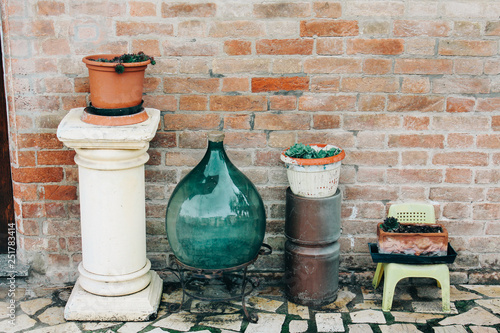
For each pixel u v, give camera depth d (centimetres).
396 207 342
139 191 310
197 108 334
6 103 344
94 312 312
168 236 310
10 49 320
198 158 342
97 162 296
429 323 312
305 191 313
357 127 337
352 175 344
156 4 319
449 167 342
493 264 356
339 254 341
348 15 320
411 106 333
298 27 322
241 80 330
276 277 356
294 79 329
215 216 293
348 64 327
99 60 289
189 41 324
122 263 313
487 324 311
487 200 346
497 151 339
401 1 319
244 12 320
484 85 330
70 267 354
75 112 315
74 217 346
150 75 329
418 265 323
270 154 341
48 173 338
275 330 306
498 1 319
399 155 340
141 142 289
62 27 320
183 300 324
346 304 333
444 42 324
